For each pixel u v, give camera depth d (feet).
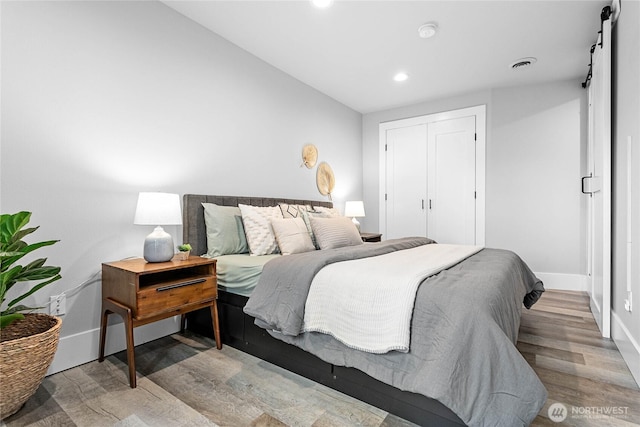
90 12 6.32
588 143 10.89
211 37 8.69
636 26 5.69
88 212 6.31
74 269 6.13
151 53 7.33
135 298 5.41
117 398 5.00
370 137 15.78
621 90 6.67
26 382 4.46
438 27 8.48
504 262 6.43
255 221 8.13
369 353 4.53
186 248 6.67
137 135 7.07
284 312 5.32
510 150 12.60
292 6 7.66
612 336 7.17
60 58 5.90
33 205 5.62
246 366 6.04
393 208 15.15
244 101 9.66
